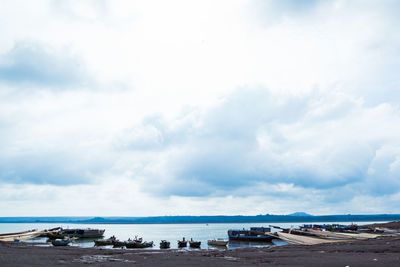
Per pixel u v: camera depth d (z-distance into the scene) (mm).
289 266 38938
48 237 121812
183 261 45312
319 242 77938
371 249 52219
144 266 39438
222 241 94750
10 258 45375
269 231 124062
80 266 38906
